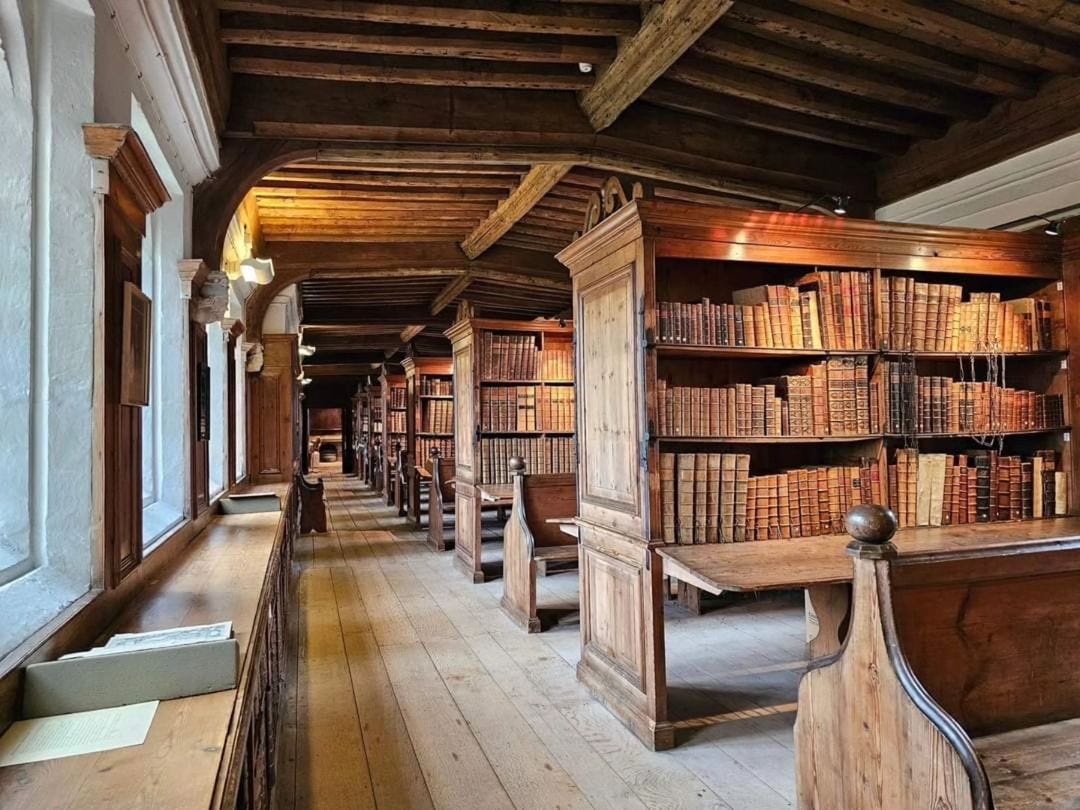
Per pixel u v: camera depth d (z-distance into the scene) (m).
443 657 3.85
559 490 4.88
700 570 2.47
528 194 5.21
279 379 6.61
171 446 3.17
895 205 4.85
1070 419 3.60
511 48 3.36
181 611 1.97
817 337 3.16
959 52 3.56
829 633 2.65
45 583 1.70
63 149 1.81
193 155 3.15
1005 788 1.59
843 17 3.26
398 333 12.75
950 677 1.81
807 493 3.11
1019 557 1.89
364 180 5.02
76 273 1.81
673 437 2.89
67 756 1.17
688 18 2.96
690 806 2.33
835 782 1.86
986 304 3.48
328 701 3.23
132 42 2.24
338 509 10.68
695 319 2.96
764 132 4.64
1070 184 3.81
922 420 3.32
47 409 1.78
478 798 2.39
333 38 3.16
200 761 1.16
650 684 2.78
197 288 3.36
